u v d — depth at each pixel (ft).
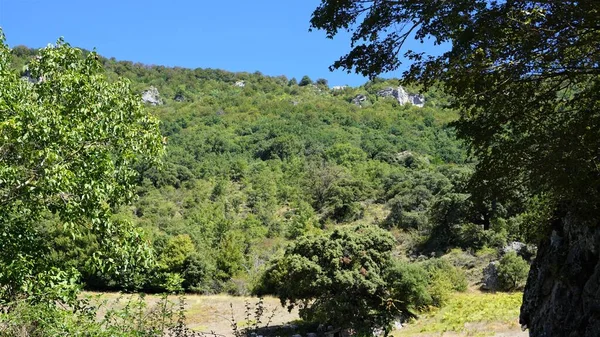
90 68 33.45
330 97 529.45
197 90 526.57
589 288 30.42
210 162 297.94
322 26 23.70
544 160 25.88
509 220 135.95
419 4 21.27
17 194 27.32
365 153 315.99
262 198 236.22
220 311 89.81
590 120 24.02
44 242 31.89
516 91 24.66
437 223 154.61
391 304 70.08
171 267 132.36
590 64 23.88
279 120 413.80
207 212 199.41
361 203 223.92
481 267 124.67
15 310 18.99
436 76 23.76
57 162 27.63
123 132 31.86
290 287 73.26
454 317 70.13
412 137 350.23
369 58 24.03
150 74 539.70
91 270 30.09
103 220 29.86
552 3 20.20
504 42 21.99
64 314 19.19
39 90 30.71
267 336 70.74
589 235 31.81
